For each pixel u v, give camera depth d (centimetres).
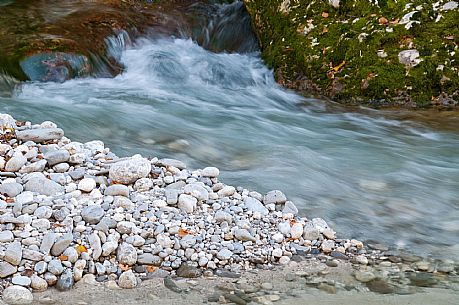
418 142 643
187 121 662
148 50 898
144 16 974
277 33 880
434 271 360
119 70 837
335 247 389
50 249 337
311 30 835
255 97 803
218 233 382
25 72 739
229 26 996
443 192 498
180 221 387
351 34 796
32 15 905
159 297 316
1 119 509
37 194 396
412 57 750
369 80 761
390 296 324
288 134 649
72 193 402
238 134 629
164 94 774
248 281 339
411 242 404
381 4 806
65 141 500
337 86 783
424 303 315
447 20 765
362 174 532
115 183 428
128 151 546
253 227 396
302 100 791
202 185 436
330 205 459
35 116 614
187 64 875
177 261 353
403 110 745
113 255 349
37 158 448
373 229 422
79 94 728
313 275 350
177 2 1056
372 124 705
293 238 392
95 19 906
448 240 410
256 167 532
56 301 307
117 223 368
